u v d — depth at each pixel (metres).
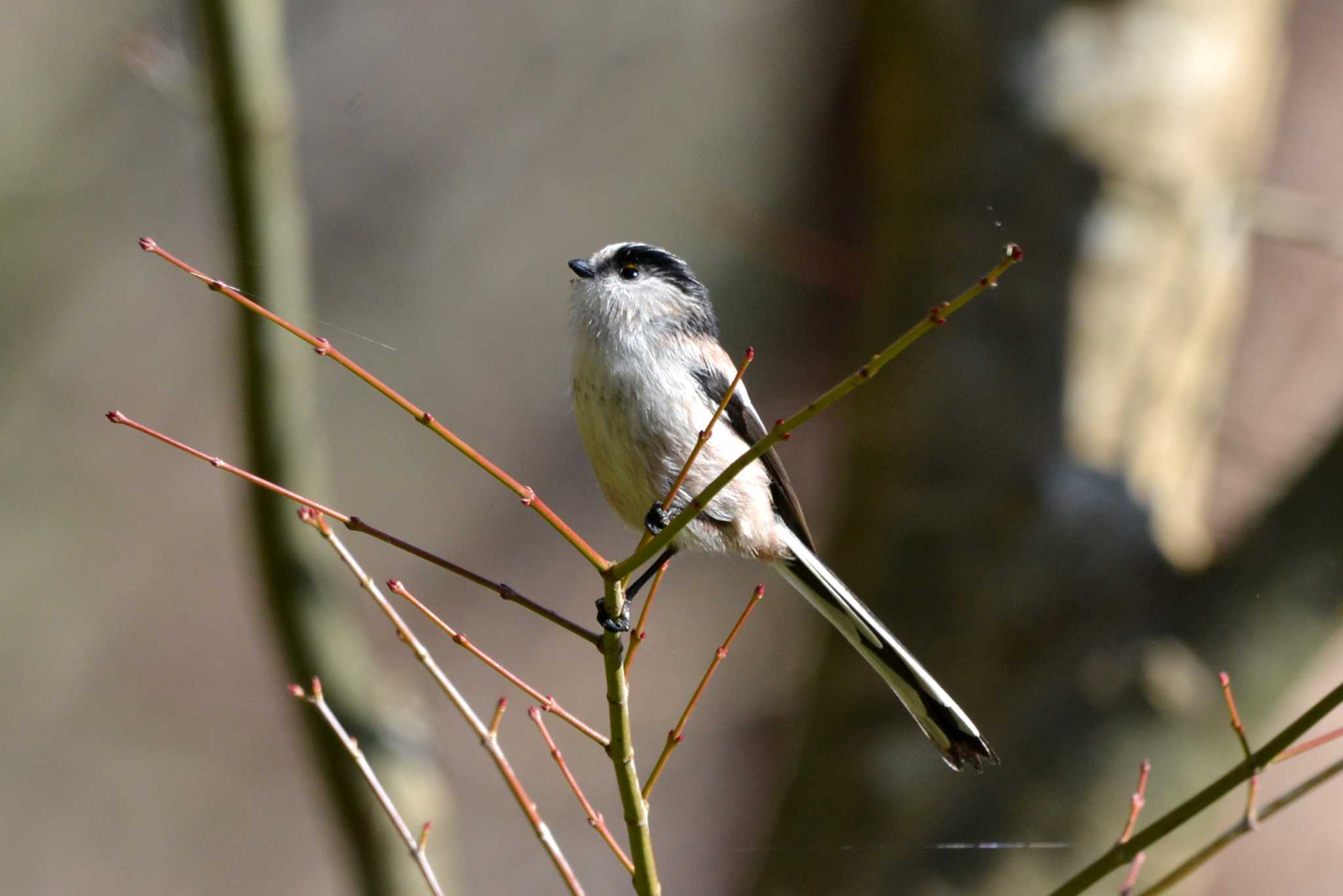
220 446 17.42
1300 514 8.65
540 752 16.05
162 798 15.95
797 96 18.08
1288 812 12.29
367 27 18.12
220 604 17.03
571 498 17.86
